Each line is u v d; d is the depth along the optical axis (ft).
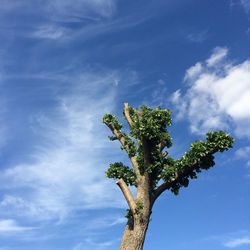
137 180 51.49
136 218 46.11
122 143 59.31
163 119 53.31
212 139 47.78
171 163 51.01
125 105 65.46
